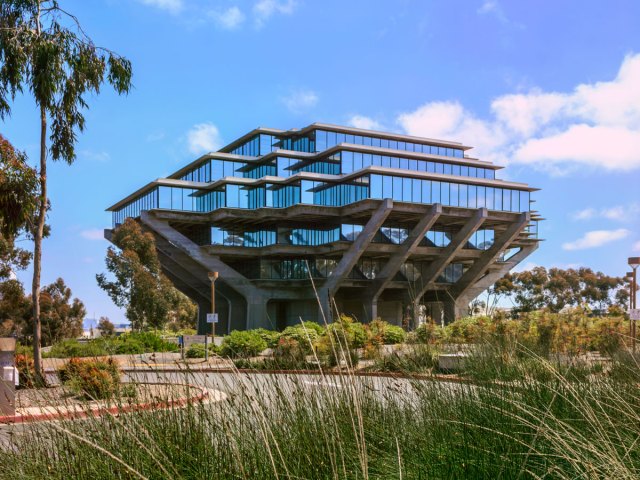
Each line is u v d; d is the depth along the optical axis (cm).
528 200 6781
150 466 331
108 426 391
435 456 393
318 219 6462
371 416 450
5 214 1809
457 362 641
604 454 305
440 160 7112
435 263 6731
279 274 6556
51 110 1867
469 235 6412
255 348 2373
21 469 362
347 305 7212
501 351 628
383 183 5991
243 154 7638
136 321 4812
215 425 386
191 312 8500
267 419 387
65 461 353
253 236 6581
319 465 341
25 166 1803
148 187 6600
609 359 688
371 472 374
